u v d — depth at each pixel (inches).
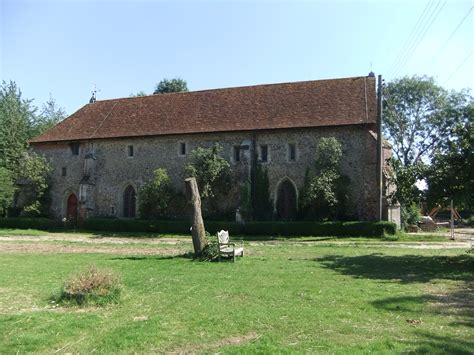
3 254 722.2
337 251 772.0
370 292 394.9
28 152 1541.6
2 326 279.0
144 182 1365.7
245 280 457.7
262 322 291.7
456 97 1935.3
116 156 1416.1
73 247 851.4
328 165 1117.1
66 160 1489.9
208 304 344.5
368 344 244.2
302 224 1088.8
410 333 267.9
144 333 263.0
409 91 1985.7
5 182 1423.5
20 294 387.9
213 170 1197.7
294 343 247.6
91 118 1542.8
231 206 1253.1
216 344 248.7
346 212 1123.3
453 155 602.5
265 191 1227.2
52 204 1487.5
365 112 1179.3
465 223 1815.9
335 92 1282.0
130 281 450.0
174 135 1337.4
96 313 316.2
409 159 1999.3
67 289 357.1
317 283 441.7
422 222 1492.4
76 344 247.4
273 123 1240.2
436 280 465.7
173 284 433.1
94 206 1419.8
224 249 648.4
